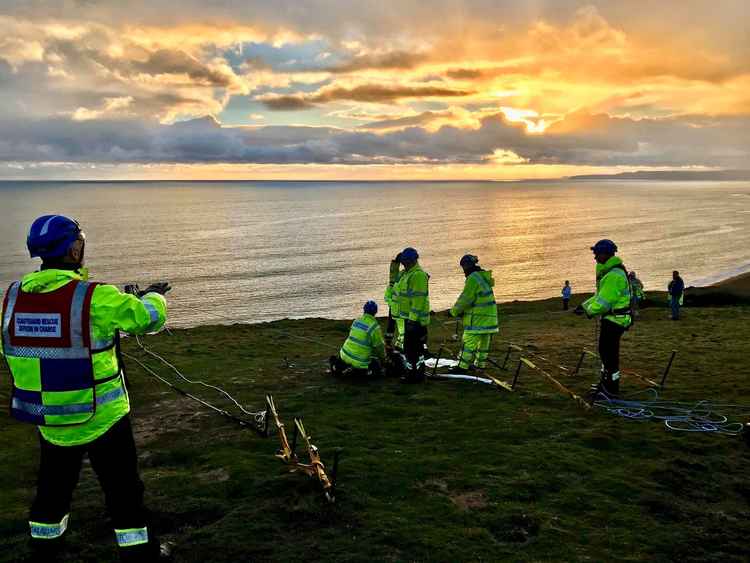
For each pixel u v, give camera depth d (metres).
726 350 14.14
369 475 6.01
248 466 6.27
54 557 3.98
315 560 4.46
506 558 4.52
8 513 5.30
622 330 9.04
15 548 4.64
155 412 8.80
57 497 3.92
